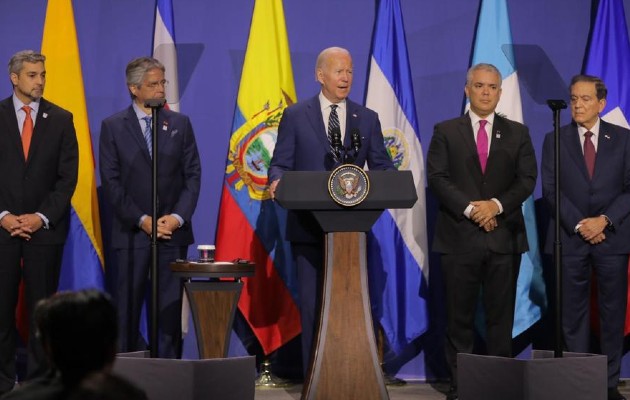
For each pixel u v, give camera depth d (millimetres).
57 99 10844
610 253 9953
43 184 9938
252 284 10961
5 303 9797
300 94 11430
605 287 10023
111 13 11289
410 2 11484
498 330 9719
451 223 9734
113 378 3182
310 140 9477
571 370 7395
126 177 10133
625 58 11188
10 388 9867
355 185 7977
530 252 11078
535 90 11516
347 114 9578
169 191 10164
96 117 11258
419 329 11000
